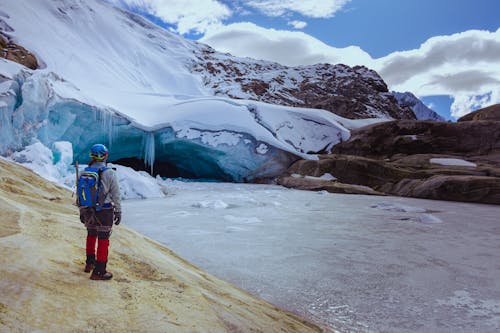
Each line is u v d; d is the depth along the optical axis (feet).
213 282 11.80
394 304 12.17
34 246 8.41
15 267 6.93
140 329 6.17
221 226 26.23
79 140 65.26
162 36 198.29
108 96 85.46
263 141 77.30
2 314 5.30
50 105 49.78
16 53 73.41
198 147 78.84
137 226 25.85
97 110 62.03
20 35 91.04
